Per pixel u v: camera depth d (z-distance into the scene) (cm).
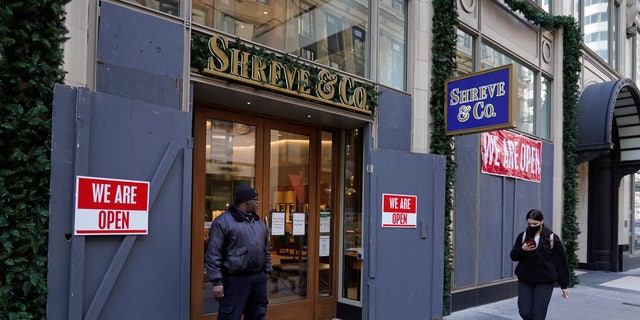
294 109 582
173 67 457
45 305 367
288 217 637
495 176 888
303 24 616
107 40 416
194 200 542
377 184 639
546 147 1065
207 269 424
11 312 353
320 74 583
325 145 691
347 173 695
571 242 1081
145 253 419
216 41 486
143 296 416
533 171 1002
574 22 1118
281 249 627
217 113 567
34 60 366
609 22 1502
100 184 391
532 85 1054
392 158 659
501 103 646
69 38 387
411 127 714
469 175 818
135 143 415
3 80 356
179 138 446
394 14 725
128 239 406
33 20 372
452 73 761
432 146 731
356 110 626
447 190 744
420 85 730
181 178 447
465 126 696
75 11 396
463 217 801
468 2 836
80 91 381
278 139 632
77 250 376
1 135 354
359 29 683
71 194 378
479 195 841
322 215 680
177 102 458
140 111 420
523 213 961
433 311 692
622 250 1362
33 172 364
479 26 859
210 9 513
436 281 698
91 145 389
